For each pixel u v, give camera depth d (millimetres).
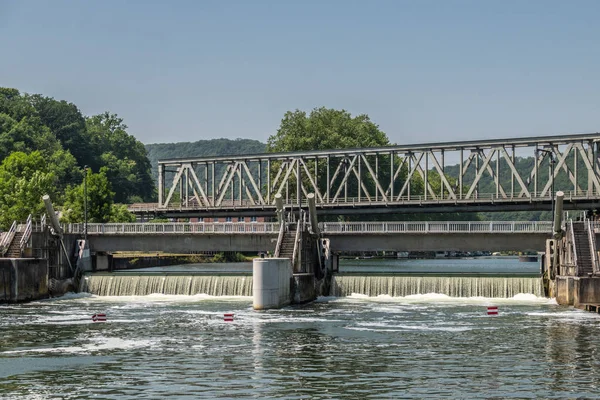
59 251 121812
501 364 63719
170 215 178750
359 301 105688
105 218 167875
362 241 118812
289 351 69375
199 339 75500
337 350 69688
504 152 145875
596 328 80438
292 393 55469
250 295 111125
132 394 55469
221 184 175125
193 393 55531
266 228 121312
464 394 55000
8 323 86688
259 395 55000
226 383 58156
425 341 73812
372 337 76000
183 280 113812
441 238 116312
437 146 151375
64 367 63750
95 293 117312
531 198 140000
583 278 94812
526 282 106125
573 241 100500
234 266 187250
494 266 188250
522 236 112750
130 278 115938
